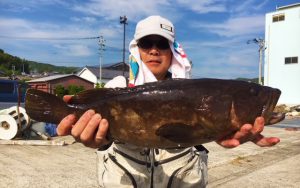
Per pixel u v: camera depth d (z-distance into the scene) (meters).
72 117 0.79
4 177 2.18
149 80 0.98
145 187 0.97
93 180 2.15
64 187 2.01
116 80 1.00
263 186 2.16
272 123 0.85
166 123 0.80
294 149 3.40
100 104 0.81
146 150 0.96
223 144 0.82
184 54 1.03
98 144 0.81
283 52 11.21
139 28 0.99
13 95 4.64
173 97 0.80
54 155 2.88
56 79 16.67
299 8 10.84
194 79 0.83
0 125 3.57
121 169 0.96
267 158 2.94
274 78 11.41
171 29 0.99
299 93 10.89
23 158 2.74
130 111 0.80
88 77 19.88
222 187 2.13
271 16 11.45
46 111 0.82
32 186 2.01
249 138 0.81
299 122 7.02
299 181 2.27
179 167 0.98
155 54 0.99
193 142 0.81
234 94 0.81
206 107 0.80
